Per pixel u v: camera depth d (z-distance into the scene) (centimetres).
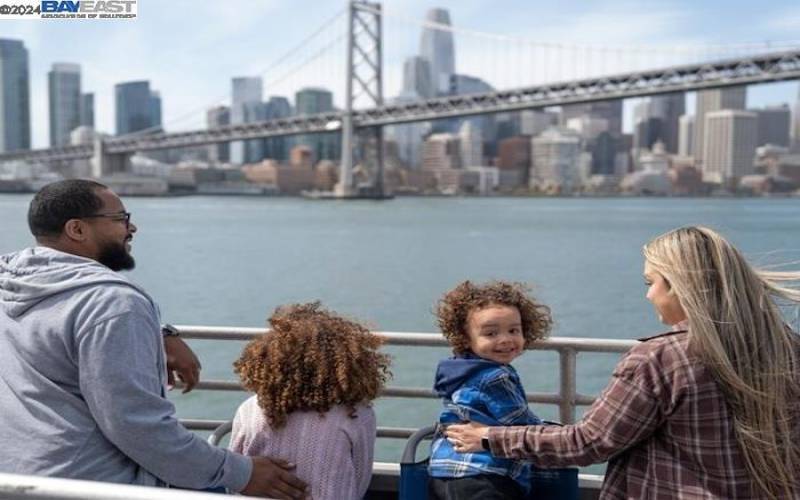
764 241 4994
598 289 2727
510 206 13438
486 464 229
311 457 227
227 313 2255
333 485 226
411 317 2139
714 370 187
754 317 189
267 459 228
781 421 186
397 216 8844
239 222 7269
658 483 194
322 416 230
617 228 6744
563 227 6875
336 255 4075
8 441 212
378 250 4403
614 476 206
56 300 216
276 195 17562
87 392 209
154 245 4628
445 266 3566
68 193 234
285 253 4156
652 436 197
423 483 239
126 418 207
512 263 3712
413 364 1230
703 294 190
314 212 9756
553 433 207
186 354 277
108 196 239
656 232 6200
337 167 18288
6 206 10244
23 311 219
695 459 190
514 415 229
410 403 992
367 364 235
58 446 210
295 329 236
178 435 212
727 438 188
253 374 234
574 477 238
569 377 296
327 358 230
